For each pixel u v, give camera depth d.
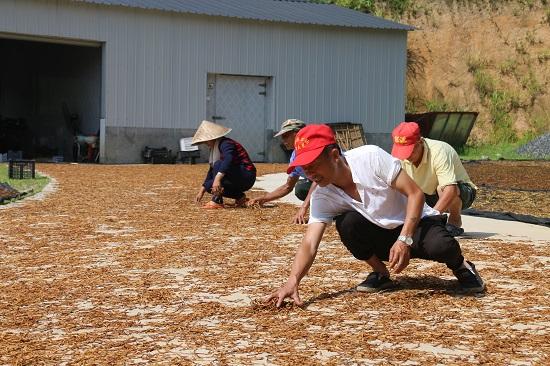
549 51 40.75
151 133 28.80
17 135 32.34
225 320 5.45
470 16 42.31
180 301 6.10
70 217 11.66
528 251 8.53
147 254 8.33
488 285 6.56
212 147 13.06
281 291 5.85
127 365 4.40
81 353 4.66
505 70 40.88
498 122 39.84
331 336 4.95
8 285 6.82
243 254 8.32
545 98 40.09
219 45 29.86
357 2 41.75
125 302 6.09
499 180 20.88
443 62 41.78
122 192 15.98
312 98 31.53
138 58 28.48
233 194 13.05
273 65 30.81
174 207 13.06
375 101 32.66
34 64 33.59
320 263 7.74
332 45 31.75
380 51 32.59
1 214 12.01
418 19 42.56
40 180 19.00
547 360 4.39
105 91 27.95
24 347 4.81
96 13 27.64
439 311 5.62
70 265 7.79
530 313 5.55
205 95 29.77
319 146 5.46
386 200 5.78
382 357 4.48
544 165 28.47
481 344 4.75
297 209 12.75
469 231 10.41
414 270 7.27
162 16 28.78
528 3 42.06
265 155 31.11
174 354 4.62
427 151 8.45
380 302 5.93
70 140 31.52
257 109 30.98
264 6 33.06
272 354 4.58
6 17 26.12
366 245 6.08
